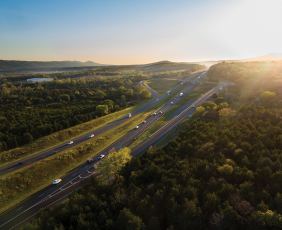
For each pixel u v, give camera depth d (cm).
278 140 7275
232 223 4991
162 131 11744
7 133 11856
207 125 9744
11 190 8150
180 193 5953
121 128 12588
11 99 18675
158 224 5288
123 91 19838
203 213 5362
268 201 5384
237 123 9075
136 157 8894
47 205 7450
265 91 12112
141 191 6494
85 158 10019
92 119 14025
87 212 6044
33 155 10281
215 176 6381
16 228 6669
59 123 12938
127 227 5241
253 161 6719
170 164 7425
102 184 7269
